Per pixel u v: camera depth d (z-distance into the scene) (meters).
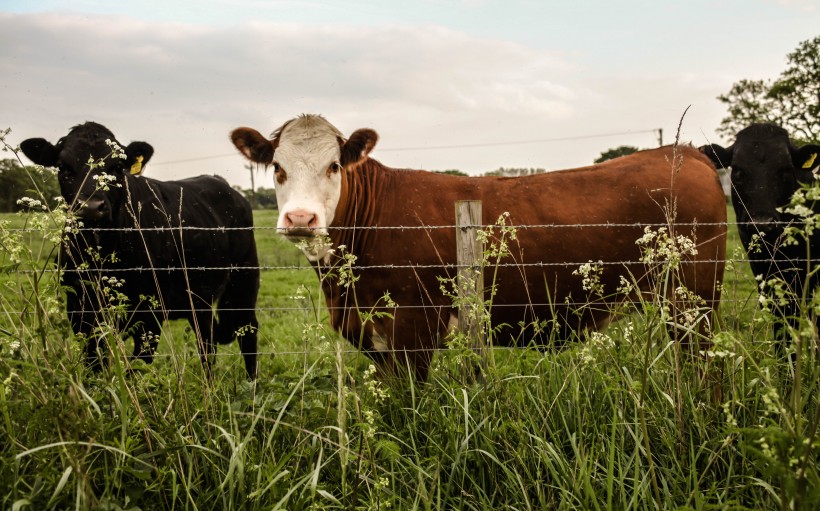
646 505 2.56
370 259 4.52
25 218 2.90
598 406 3.19
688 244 3.00
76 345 2.86
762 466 2.39
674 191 4.60
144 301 5.57
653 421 3.07
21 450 2.55
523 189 4.68
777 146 5.31
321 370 3.34
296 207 4.36
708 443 2.93
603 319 4.65
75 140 5.27
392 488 2.77
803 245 5.07
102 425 2.51
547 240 4.54
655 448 3.04
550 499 2.72
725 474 2.86
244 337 6.69
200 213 6.50
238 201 7.32
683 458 2.80
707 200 4.63
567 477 2.69
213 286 6.57
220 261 6.64
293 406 3.09
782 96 31.39
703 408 3.10
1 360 2.49
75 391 2.50
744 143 5.42
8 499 2.34
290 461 2.85
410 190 4.69
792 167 5.32
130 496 2.45
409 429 3.14
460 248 3.93
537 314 4.62
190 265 6.16
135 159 5.64
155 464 2.61
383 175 4.75
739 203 5.52
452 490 2.90
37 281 2.65
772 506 2.58
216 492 2.62
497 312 4.64
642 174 4.71
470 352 3.16
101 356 2.97
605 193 4.66
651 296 4.60
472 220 3.93
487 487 2.93
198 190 6.82
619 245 4.58
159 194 6.05
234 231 6.95
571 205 4.61
